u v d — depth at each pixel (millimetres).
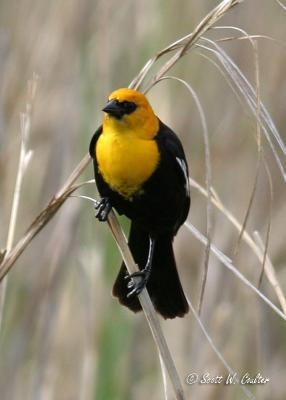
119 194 7797
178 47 7098
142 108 7582
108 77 10320
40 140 10742
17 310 10211
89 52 10469
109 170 7648
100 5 10664
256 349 10203
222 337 10242
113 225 7594
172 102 11500
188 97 11656
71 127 10328
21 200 10641
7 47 10312
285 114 11539
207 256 6320
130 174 7625
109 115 7562
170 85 11297
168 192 7801
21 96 10375
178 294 8180
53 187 10281
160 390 10234
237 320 10328
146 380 10266
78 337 10086
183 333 10547
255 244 7836
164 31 10922
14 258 6922
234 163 11570
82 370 9773
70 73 10562
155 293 8195
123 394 9875
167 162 7711
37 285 10062
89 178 10102
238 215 11336
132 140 7586
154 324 6988
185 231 11594
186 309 8148
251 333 10258
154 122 7738
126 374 9969
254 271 10516
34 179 10680
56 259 10000
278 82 11586
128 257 7363
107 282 9898
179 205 7941
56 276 10000
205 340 10281
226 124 11641
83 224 10086
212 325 10336
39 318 9992
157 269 8234
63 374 9992
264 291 10461
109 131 7633
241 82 6520
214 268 10664
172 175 7770
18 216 10578
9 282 10359
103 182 7809
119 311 9922
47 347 9953
